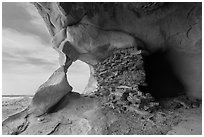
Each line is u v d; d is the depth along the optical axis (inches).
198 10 214.4
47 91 201.5
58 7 191.8
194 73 250.4
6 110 228.5
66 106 206.8
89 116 186.7
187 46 240.1
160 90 257.8
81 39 208.5
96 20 207.0
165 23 222.1
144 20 213.8
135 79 200.2
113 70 211.6
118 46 211.8
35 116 194.2
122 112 190.4
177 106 211.8
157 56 255.6
